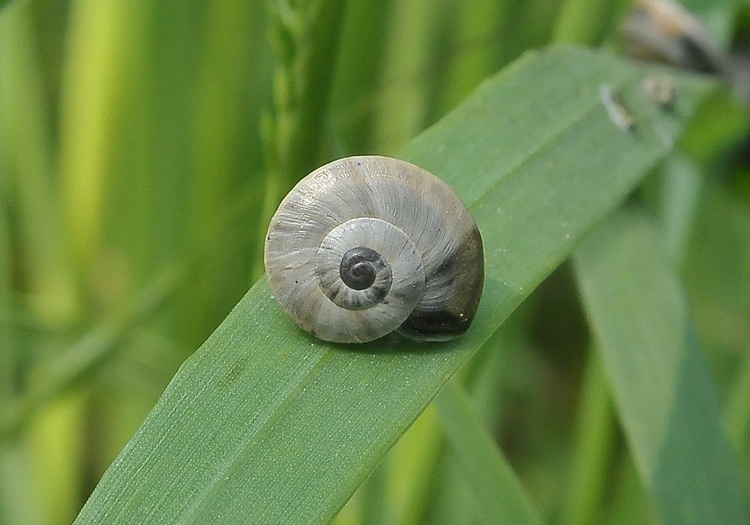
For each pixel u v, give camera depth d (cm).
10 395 16
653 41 16
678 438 14
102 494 12
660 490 13
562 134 14
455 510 16
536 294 17
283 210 13
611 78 15
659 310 14
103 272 17
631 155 14
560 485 17
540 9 16
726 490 13
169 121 17
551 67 14
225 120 17
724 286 17
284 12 13
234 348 13
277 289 13
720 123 15
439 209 13
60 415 17
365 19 16
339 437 13
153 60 17
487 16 16
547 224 14
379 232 13
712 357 17
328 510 12
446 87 17
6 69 17
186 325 17
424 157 14
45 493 17
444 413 14
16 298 17
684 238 16
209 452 12
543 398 18
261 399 13
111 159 17
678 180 16
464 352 13
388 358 13
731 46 15
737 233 17
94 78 17
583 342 19
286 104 14
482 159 14
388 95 17
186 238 17
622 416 14
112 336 16
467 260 13
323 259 13
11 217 18
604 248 15
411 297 13
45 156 17
